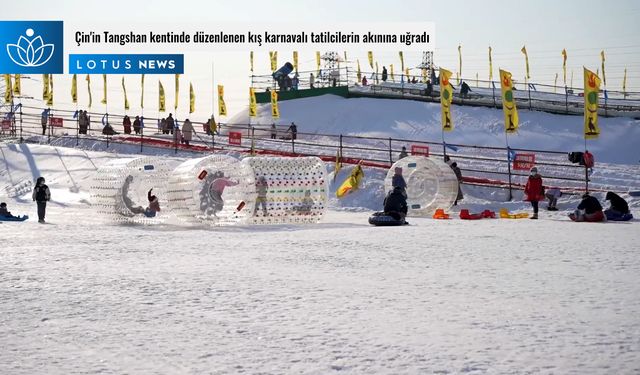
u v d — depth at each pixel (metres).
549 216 29.28
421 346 7.75
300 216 26.56
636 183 37.28
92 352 7.64
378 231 22.41
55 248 17.50
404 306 10.01
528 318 9.12
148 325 8.91
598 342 7.82
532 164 35.53
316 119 66.56
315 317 9.30
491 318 9.15
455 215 30.50
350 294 10.98
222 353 7.56
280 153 45.62
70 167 44.62
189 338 8.23
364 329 8.60
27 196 39.66
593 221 26.16
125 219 26.42
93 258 15.50
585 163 33.53
